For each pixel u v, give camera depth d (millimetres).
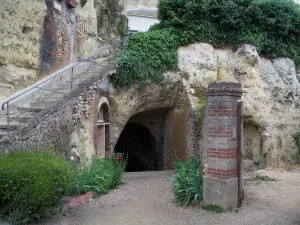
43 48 11023
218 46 13805
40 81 9852
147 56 12492
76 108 8961
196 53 13227
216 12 13414
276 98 13859
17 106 8344
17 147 6387
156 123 15492
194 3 13047
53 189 5055
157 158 15766
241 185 6262
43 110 7465
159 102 13477
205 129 11906
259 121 12891
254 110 12797
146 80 12383
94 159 8578
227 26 13477
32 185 4762
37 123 7113
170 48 12883
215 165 6156
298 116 14641
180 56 13039
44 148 7195
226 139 6031
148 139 17188
